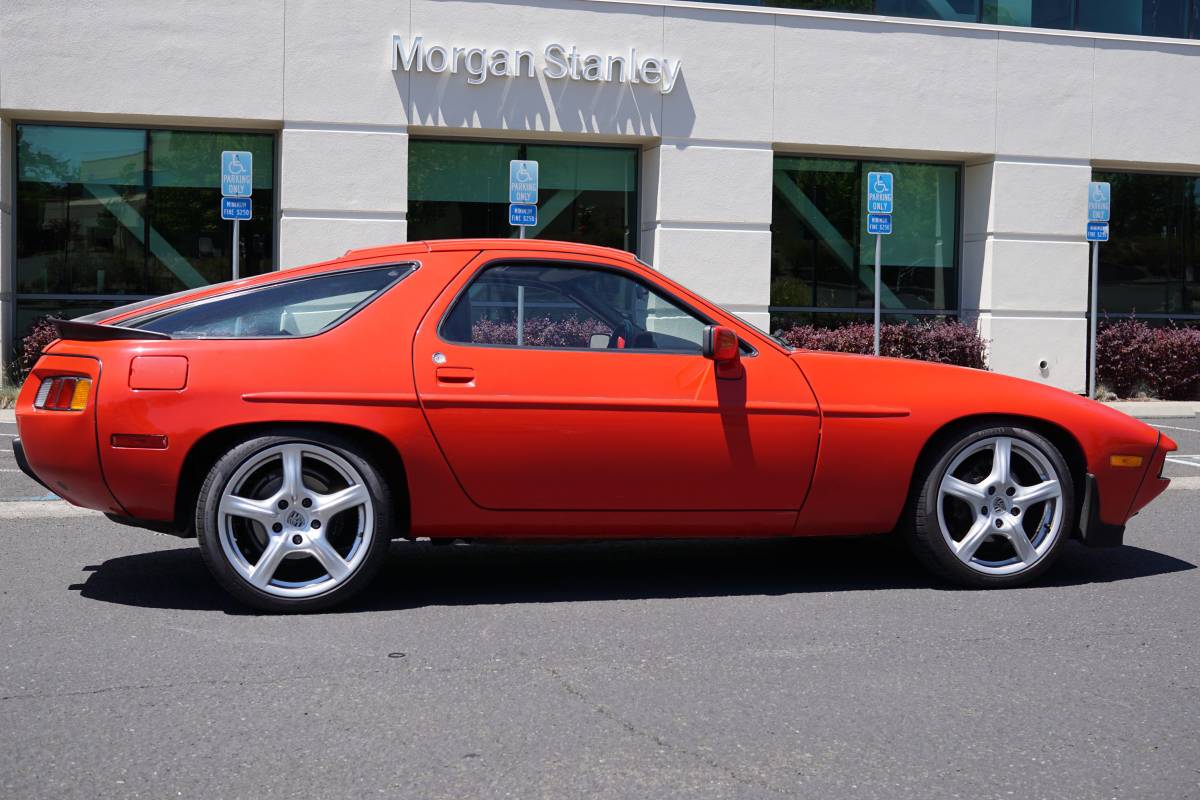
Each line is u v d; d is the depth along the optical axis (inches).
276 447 196.9
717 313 216.7
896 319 724.0
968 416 220.8
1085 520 225.8
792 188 706.8
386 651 180.4
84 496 200.4
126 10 593.0
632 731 147.3
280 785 129.5
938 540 220.4
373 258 211.5
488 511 206.4
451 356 203.9
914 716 153.9
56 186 625.9
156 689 161.3
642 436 207.6
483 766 135.5
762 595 219.0
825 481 215.2
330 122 613.6
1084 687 166.7
